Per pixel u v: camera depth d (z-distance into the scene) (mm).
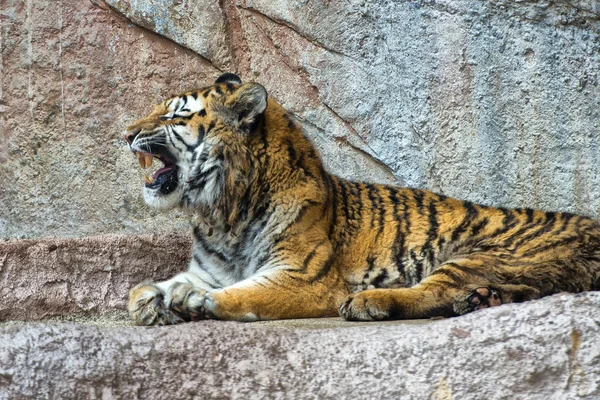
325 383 6980
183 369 6965
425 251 10773
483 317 7090
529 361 6883
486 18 12836
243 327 7227
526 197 12812
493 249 10461
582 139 12656
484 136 12891
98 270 11766
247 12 13672
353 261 10695
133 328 7125
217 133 10500
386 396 6938
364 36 13211
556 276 10000
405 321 9211
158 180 10734
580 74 12656
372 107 13211
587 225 10547
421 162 13086
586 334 6883
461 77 12930
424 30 13023
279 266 10086
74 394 6742
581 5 12562
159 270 12078
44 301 11445
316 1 13328
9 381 6641
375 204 11055
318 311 9953
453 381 6906
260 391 6969
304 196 10352
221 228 10641
